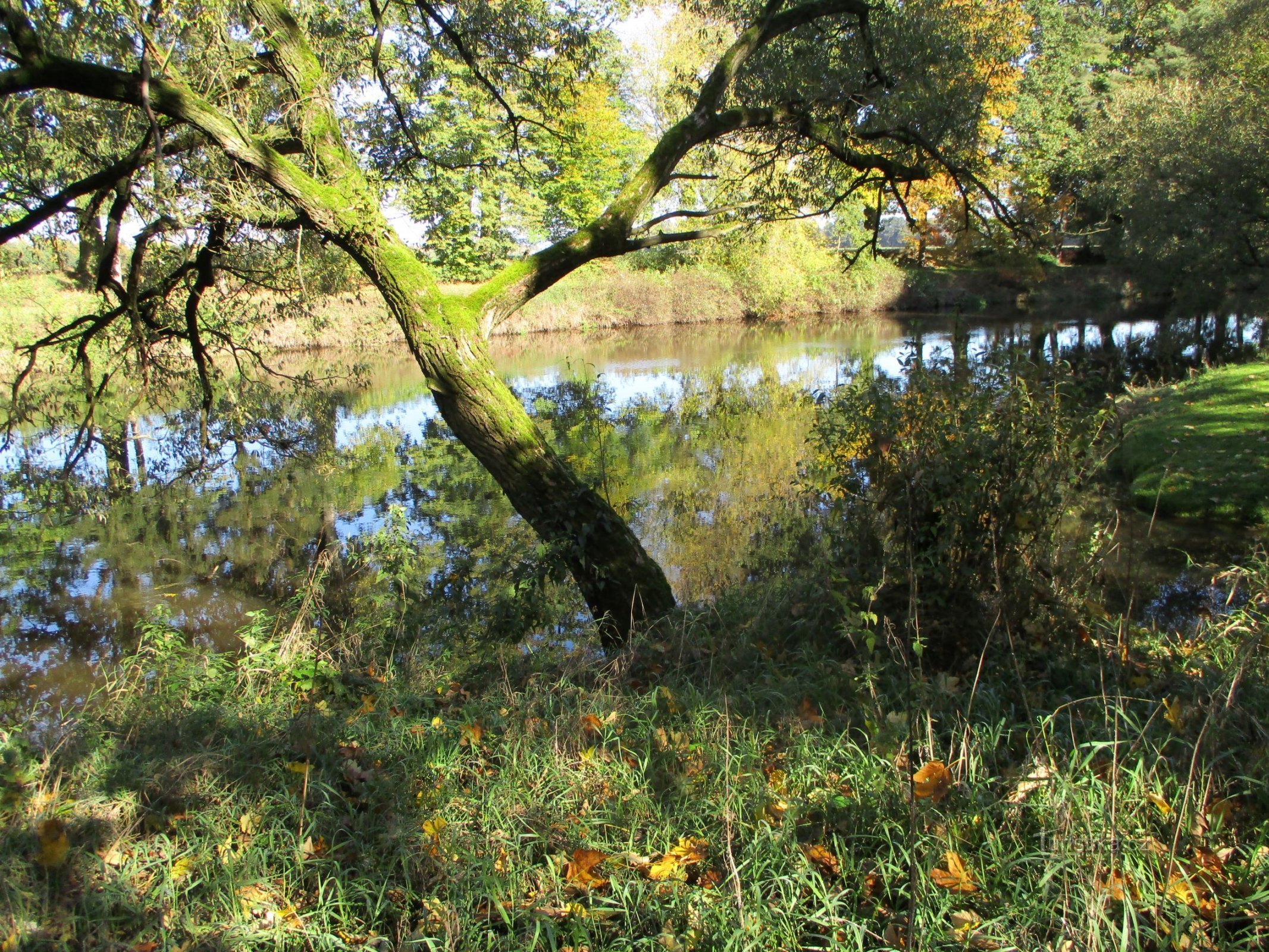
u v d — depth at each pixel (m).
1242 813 2.75
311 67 5.65
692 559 7.22
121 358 9.66
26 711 5.41
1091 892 2.30
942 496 4.20
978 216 9.66
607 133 33.97
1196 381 13.09
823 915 2.44
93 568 8.40
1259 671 3.60
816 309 36.66
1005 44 8.86
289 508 10.27
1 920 2.47
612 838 2.93
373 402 18.97
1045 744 3.07
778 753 3.34
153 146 5.82
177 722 3.88
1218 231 16.81
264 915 2.66
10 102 6.32
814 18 6.97
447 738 3.62
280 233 8.28
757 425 13.49
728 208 6.87
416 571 7.16
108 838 2.95
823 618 4.51
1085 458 4.52
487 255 29.66
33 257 9.34
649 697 3.86
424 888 2.72
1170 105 19.00
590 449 12.14
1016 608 4.00
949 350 6.74
